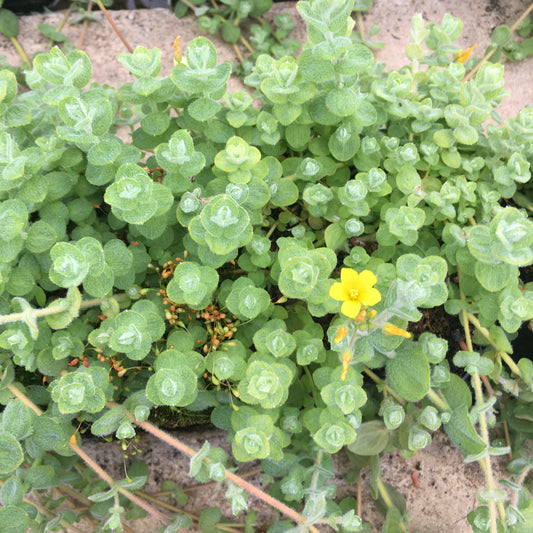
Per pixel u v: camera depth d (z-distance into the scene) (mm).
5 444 155
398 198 213
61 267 159
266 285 220
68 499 230
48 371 184
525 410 218
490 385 239
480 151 230
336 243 206
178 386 164
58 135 187
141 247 200
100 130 175
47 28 314
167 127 196
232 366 180
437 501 253
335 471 254
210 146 208
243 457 171
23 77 295
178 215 192
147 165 212
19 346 169
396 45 327
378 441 205
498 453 184
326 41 176
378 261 202
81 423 215
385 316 173
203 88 182
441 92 221
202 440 253
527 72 315
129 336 167
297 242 192
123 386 209
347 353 159
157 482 254
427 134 222
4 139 169
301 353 185
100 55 326
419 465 257
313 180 209
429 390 189
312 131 224
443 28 227
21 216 168
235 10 321
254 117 205
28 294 191
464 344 231
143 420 178
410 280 172
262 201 192
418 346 190
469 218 214
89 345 202
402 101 211
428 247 218
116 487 182
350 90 192
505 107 312
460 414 193
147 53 180
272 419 187
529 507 202
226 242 174
